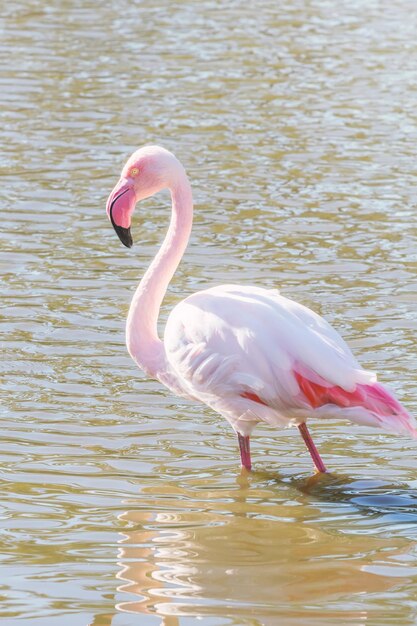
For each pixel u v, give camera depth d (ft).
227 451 33.01
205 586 24.85
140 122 69.10
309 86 78.28
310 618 23.44
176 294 44.42
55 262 47.80
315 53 87.81
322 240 51.13
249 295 30.96
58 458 31.81
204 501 29.63
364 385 29.09
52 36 90.89
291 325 29.71
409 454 33.12
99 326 41.47
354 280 46.37
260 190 57.93
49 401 35.58
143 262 48.32
